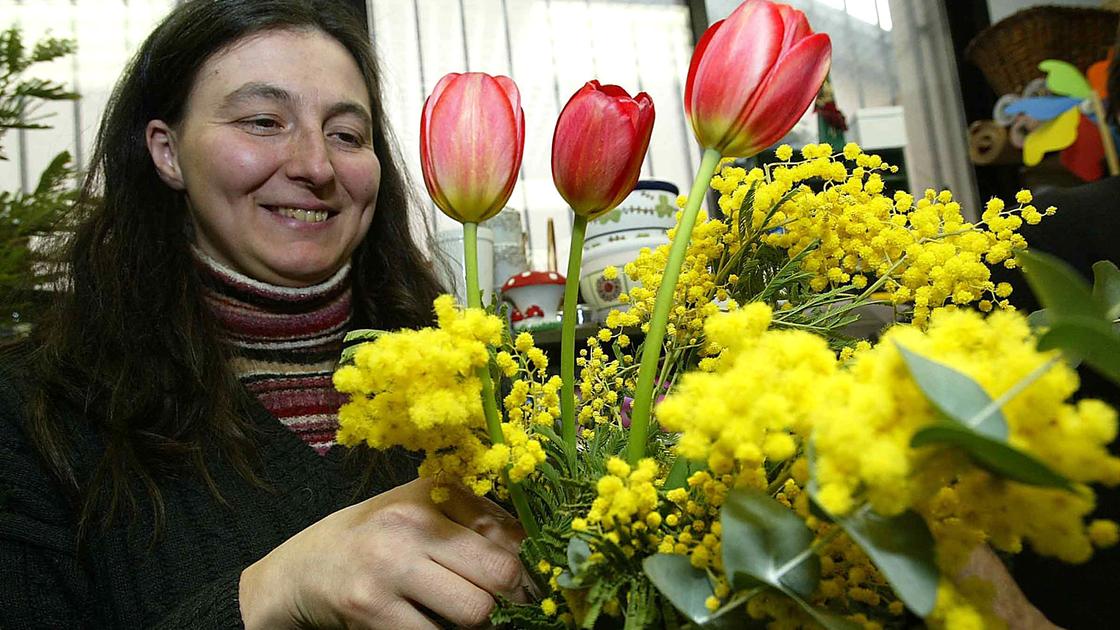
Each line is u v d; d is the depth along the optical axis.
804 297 0.37
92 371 0.71
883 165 0.37
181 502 0.67
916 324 0.33
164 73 0.72
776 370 0.20
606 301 0.98
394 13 1.43
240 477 0.69
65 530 0.66
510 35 1.48
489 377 0.29
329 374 0.79
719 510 0.26
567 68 1.50
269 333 0.77
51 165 0.94
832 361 0.21
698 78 0.29
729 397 0.20
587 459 0.32
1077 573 0.62
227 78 0.69
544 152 1.46
